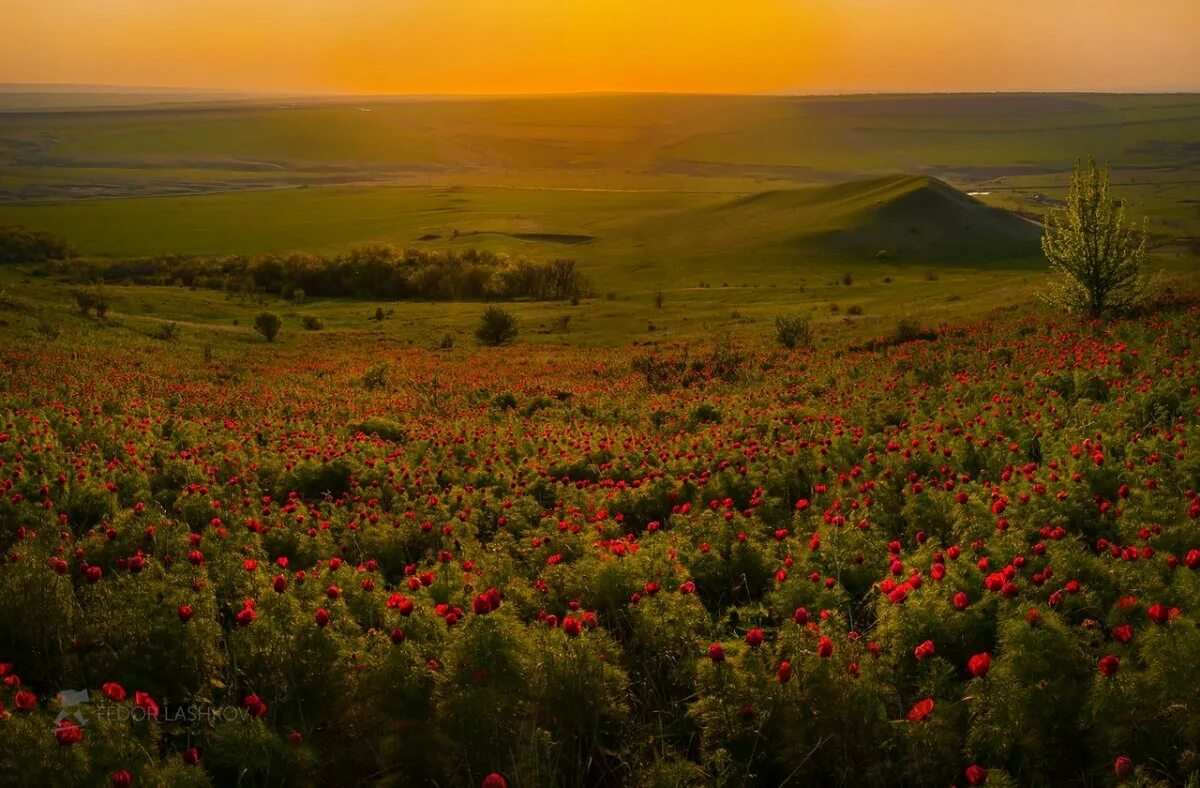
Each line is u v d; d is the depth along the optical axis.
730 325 69.62
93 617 6.99
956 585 6.71
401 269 121.44
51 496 11.46
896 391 21.12
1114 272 27.66
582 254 168.75
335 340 70.00
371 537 10.22
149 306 89.31
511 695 5.58
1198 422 11.50
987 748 5.07
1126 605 5.98
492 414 27.34
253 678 6.39
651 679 6.60
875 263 135.38
